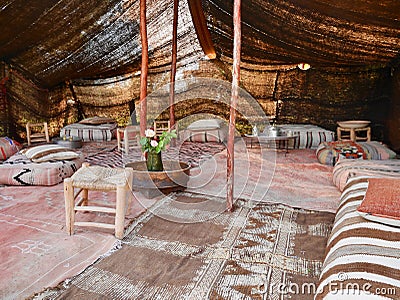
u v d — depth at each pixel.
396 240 1.54
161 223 2.56
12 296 1.64
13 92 5.52
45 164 3.54
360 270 1.34
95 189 2.28
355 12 3.54
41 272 1.85
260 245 2.20
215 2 4.05
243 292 1.71
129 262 1.98
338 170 3.47
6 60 5.20
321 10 3.62
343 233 1.70
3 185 3.42
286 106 6.27
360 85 5.75
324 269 1.51
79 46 4.99
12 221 2.52
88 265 1.93
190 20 4.80
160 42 5.31
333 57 4.96
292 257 2.05
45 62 5.34
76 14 4.14
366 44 4.34
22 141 5.78
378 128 5.73
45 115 6.25
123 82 6.61
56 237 2.26
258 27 4.39
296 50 4.89
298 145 5.58
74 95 6.86
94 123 6.53
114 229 2.44
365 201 1.86
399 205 1.75
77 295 1.67
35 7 3.81
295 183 3.63
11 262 1.94
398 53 4.57
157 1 4.24
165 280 1.81
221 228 2.48
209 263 1.98
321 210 2.82
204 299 1.65
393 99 5.23
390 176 2.93
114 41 5.01
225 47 5.49
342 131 5.91
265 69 6.08
